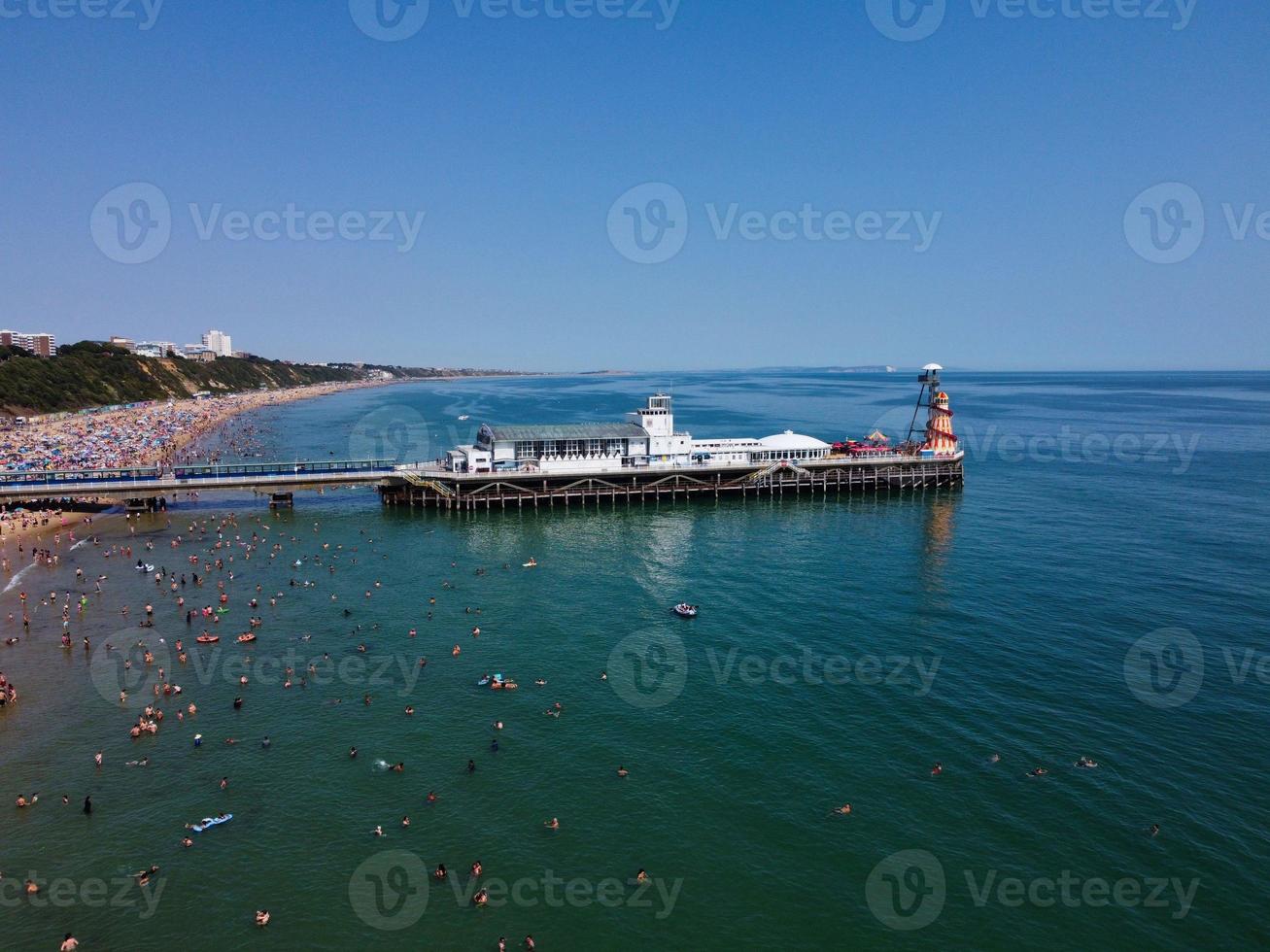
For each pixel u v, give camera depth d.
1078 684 57.97
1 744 51.09
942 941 34.97
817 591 79.69
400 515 116.88
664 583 82.94
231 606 76.69
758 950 34.72
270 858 40.59
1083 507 117.38
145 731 52.66
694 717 54.06
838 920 36.31
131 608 76.12
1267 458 165.88
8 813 44.09
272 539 102.12
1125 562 87.38
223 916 36.75
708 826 42.81
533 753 49.97
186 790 46.28
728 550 96.06
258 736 52.16
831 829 42.38
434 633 69.44
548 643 67.00
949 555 92.19
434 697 57.53
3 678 57.69
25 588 82.25
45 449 170.88
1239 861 39.44
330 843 41.72
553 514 117.50
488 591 80.94
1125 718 52.91
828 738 51.06
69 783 46.97
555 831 42.56
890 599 76.75
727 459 133.25
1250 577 81.38
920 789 45.53
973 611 73.00
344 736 52.16
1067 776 46.47
